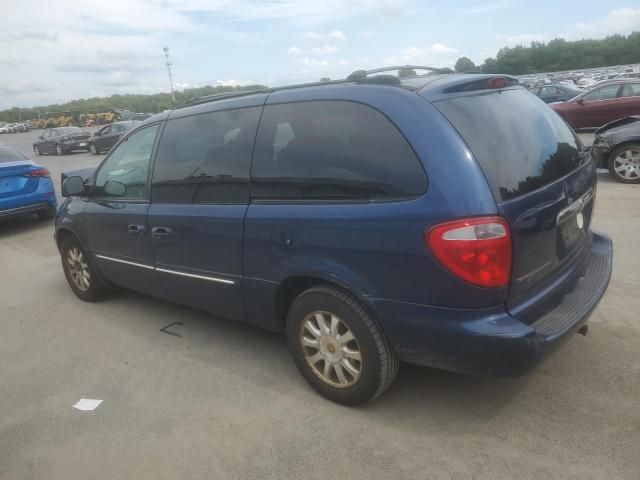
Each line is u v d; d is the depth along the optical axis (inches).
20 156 370.0
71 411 133.0
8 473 112.3
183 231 146.6
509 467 101.5
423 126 103.2
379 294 108.7
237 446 114.3
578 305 115.2
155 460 112.2
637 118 357.7
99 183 182.9
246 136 133.2
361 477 102.4
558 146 124.4
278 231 122.5
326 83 126.8
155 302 202.4
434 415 118.8
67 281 225.6
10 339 179.8
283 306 132.7
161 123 160.4
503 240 97.2
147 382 143.9
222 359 152.9
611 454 102.7
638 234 237.5
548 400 120.4
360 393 119.1
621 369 130.4
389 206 104.5
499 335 97.7
